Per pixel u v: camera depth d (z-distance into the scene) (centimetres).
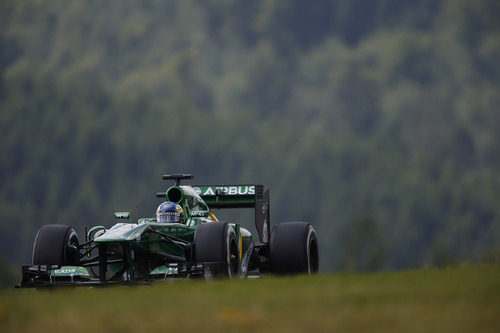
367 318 2134
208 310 2305
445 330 1997
